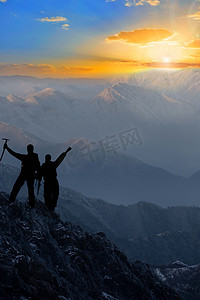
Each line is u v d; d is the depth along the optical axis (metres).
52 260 14.66
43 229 16.39
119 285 17.91
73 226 20.12
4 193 17.05
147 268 26.33
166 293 22.97
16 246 12.59
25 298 9.88
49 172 16.41
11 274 10.41
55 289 11.75
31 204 16.23
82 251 17.31
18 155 15.43
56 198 16.70
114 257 20.12
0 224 13.62
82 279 15.38
